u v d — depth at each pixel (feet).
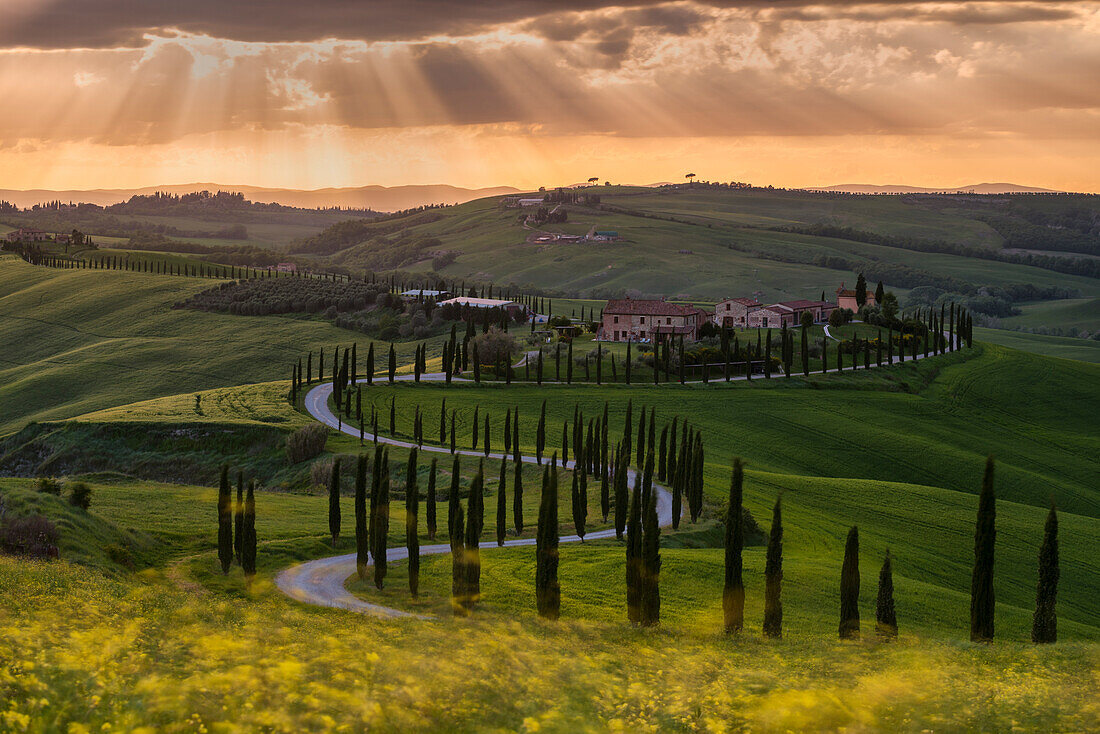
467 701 51.19
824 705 61.05
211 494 302.66
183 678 48.06
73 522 188.85
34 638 52.80
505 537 256.73
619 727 51.65
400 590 190.80
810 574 221.05
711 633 147.23
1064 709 67.05
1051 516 161.89
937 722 61.82
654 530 162.91
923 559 280.31
